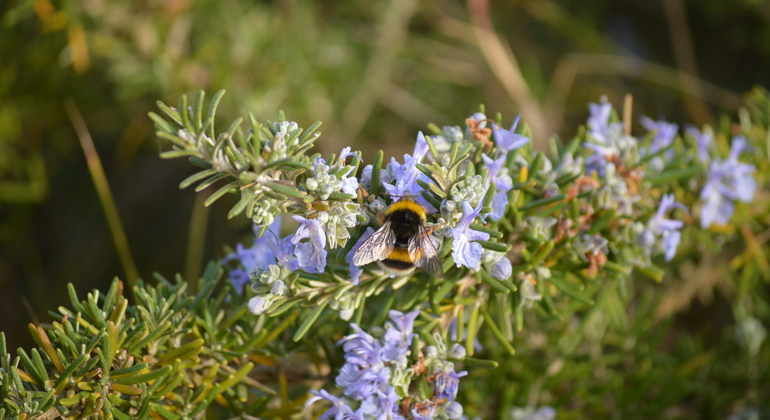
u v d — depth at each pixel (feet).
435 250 1.49
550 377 1.74
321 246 1.42
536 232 1.53
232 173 1.42
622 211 1.59
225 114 2.26
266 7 2.48
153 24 2.17
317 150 2.55
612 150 1.62
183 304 1.51
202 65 2.26
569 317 1.76
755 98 1.83
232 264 2.37
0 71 2.24
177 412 1.51
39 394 1.45
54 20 2.10
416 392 1.51
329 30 2.60
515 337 1.74
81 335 1.50
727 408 1.82
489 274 1.50
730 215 1.69
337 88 2.53
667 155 1.70
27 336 2.58
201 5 2.22
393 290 1.55
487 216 1.49
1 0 2.23
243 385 1.57
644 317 1.81
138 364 1.48
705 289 1.93
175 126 1.42
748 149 1.75
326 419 1.51
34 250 2.65
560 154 1.62
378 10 2.70
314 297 1.50
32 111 2.33
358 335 1.49
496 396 1.74
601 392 1.75
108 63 2.23
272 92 2.31
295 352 1.59
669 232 1.61
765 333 1.86
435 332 1.53
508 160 1.53
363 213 1.47
